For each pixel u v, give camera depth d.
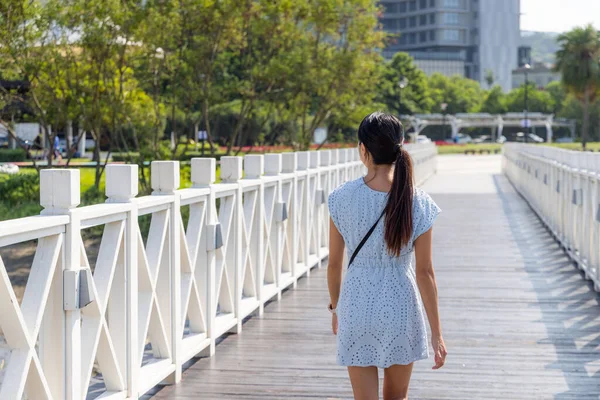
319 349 6.35
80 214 3.84
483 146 89.25
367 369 3.47
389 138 3.45
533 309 7.91
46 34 16.30
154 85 20.08
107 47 17.17
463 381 5.45
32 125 27.03
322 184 11.37
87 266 3.94
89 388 5.11
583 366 5.82
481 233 14.49
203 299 6.11
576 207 10.76
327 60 24.72
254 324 7.28
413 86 107.12
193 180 6.11
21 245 13.54
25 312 3.48
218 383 5.40
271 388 5.29
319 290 9.05
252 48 24.23
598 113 111.88
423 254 3.46
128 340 4.55
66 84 18.03
